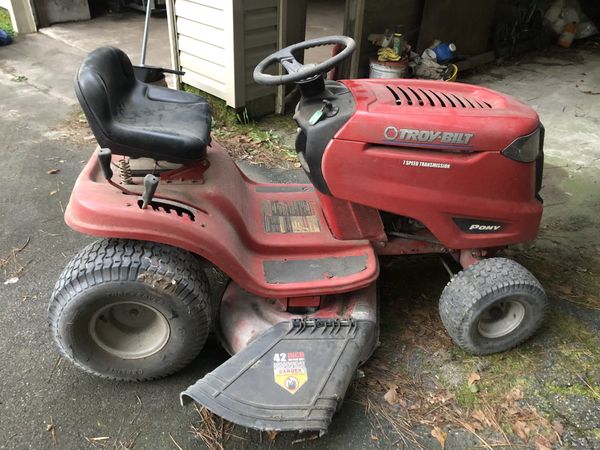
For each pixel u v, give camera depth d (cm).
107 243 187
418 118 194
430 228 211
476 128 195
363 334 202
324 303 217
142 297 183
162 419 194
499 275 205
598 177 373
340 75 482
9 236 290
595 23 741
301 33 447
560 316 249
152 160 203
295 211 237
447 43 546
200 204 198
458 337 213
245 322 209
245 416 169
